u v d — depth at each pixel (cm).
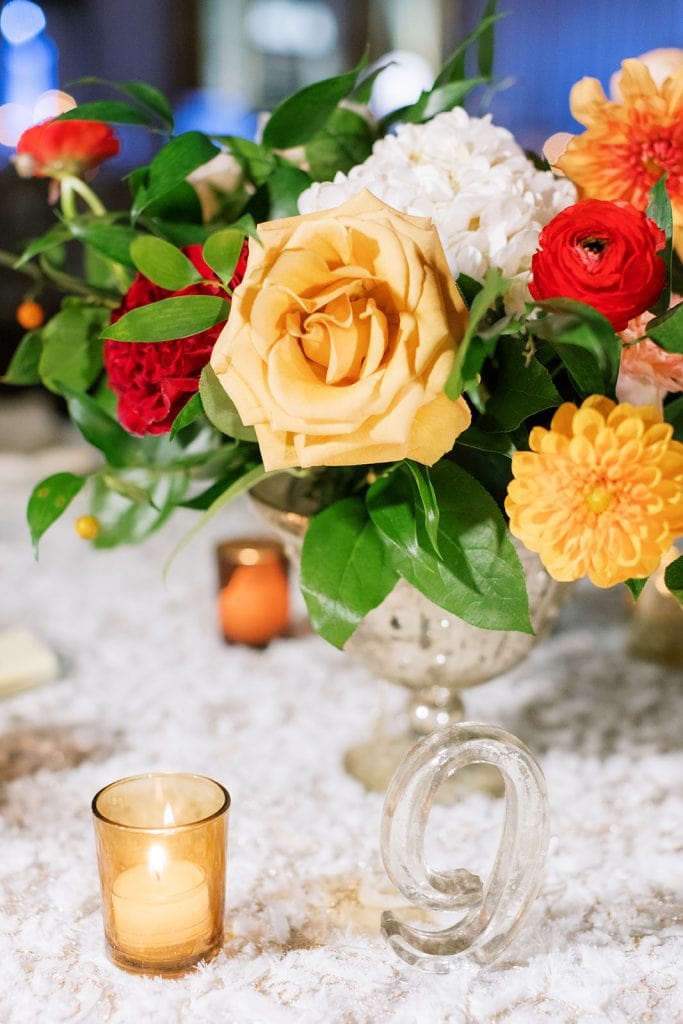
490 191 75
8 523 143
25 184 216
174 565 129
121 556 131
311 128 84
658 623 105
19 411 162
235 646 107
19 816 85
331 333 67
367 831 84
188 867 72
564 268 69
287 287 68
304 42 369
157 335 73
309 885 79
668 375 74
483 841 83
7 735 94
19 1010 70
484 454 76
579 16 389
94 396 90
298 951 74
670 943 74
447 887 72
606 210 69
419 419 69
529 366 72
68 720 96
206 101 364
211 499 82
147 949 72
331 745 93
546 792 71
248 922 76
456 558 75
